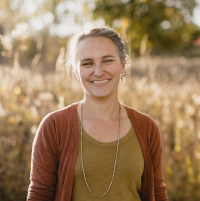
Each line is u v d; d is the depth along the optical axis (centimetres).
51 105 372
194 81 646
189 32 2559
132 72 927
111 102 147
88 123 144
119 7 2214
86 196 137
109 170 138
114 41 147
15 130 319
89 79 143
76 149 139
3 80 368
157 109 378
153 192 149
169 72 1077
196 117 385
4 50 329
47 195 141
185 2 2294
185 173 294
